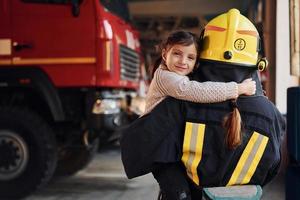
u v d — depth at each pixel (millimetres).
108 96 4707
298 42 5230
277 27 6844
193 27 12617
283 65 6824
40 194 4871
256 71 1850
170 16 12602
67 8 4578
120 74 4938
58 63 4586
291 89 2764
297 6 5230
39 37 4594
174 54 1829
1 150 4555
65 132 4934
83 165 5785
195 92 1714
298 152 2727
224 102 1736
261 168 1728
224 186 1722
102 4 4684
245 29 1774
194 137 1709
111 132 4977
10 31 4609
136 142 1771
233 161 1720
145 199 4648
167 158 1712
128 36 5340
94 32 4562
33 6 4598
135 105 5754
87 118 4605
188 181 1792
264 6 7727
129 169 1804
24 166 4527
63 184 5355
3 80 4602
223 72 1773
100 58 4555
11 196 4555
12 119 4512
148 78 7090
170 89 1767
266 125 1732
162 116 1760
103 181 5523
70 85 4582
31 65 4602
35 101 4945
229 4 12164
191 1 12375
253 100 1762
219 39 1779
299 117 2711
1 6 4605
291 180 2826
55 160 4641
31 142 4508
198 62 1846
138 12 12695
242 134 1698
